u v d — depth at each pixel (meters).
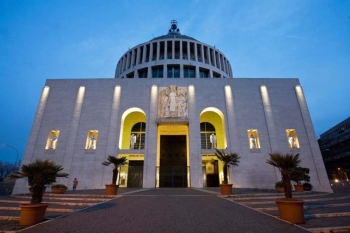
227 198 12.80
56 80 29.17
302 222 6.86
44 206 7.32
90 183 24.00
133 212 8.52
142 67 38.03
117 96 28.05
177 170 26.72
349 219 7.48
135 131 30.75
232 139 25.88
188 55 38.81
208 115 30.94
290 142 26.17
